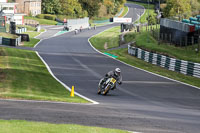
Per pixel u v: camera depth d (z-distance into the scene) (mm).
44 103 26969
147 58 75562
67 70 57156
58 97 31672
